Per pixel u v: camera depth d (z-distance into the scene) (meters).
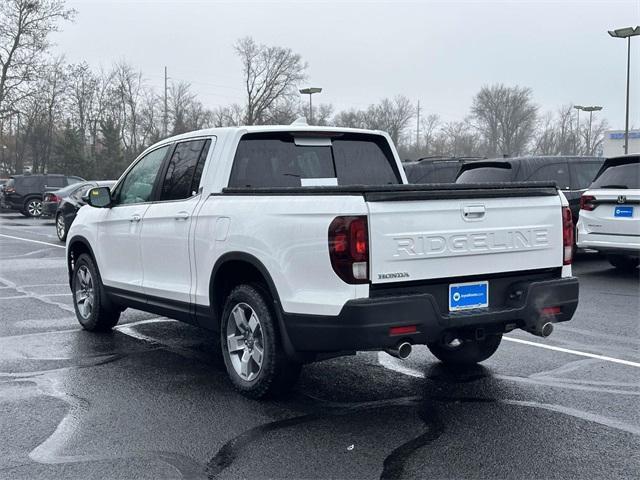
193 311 5.76
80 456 4.18
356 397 5.29
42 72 52.31
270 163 5.84
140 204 6.58
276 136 5.89
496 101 82.19
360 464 4.04
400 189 4.52
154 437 4.48
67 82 61.19
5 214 33.47
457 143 84.00
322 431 4.57
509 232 5.01
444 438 4.43
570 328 7.68
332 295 4.48
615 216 10.72
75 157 55.66
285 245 4.74
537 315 5.06
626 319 8.12
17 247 16.97
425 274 4.62
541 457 4.12
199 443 4.37
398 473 3.92
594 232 10.98
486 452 4.20
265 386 5.05
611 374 5.88
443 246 4.68
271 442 4.38
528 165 12.58
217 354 6.61
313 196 4.67
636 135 57.84
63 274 12.26
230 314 5.36
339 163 6.22
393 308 4.43
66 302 9.45
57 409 5.01
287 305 4.73
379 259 4.44
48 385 5.60
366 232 4.40
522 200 5.09
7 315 8.53
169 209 6.02
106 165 57.06
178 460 4.11
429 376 5.86
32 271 12.63
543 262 5.22
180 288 5.89
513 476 3.87
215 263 5.39
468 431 4.55
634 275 11.59
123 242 6.75
